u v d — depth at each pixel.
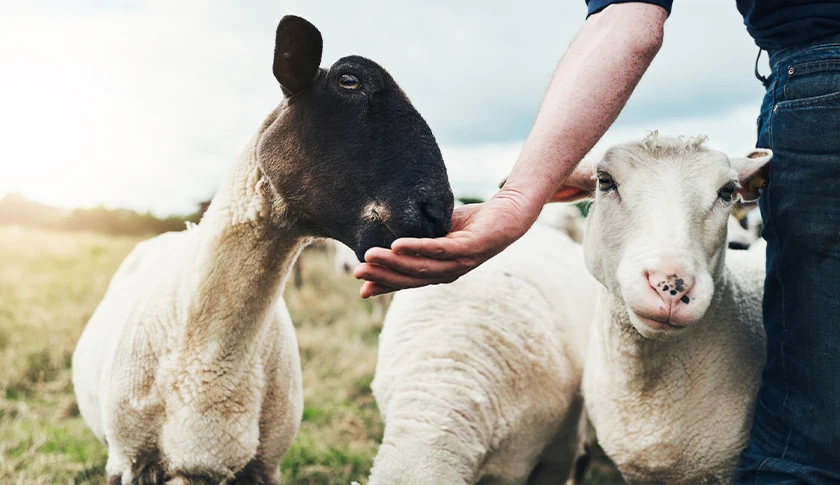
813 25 0.83
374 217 0.89
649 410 1.06
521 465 1.19
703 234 0.92
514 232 0.71
